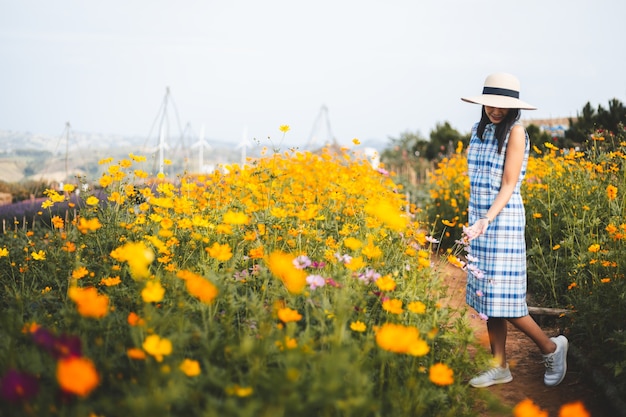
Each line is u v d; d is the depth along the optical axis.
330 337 2.34
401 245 4.04
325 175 6.00
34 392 1.74
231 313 2.59
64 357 1.84
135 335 2.23
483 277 3.46
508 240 3.42
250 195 5.03
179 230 4.08
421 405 2.39
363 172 6.07
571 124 11.09
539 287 5.24
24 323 2.70
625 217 5.16
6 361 2.22
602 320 3.77
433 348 2.88
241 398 2.06
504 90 3.39
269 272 3.23
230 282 3.15
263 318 2.57
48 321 2.93
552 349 3.49
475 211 3.59
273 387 1.90
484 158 3.52
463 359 2.85
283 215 3.99
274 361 2.32
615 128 9.98
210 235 3.92
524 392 3.47
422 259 3.33
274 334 2.45
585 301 4.04
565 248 5.18
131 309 2.97
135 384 2.13
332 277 2.99
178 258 3.67
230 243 3.88
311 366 2.24
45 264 4.07
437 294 3.43
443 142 18.61
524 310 3.45
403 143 21.62
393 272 3.40
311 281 2.82
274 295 2.93
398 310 2.54
